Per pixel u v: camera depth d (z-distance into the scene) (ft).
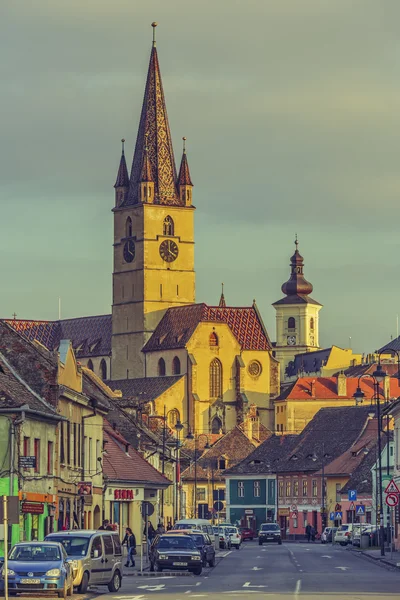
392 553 574.56
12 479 407.44
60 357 491.72
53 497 454.40
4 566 274.98
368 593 304.91
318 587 332.39
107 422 642.22
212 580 378.32
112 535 333.83
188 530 469.98
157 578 395.14
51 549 298.97
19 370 461.78
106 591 325.83
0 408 410.11
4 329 469.16
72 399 490.90
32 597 288.71
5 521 271.69
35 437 433.07
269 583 355.97
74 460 498.69
